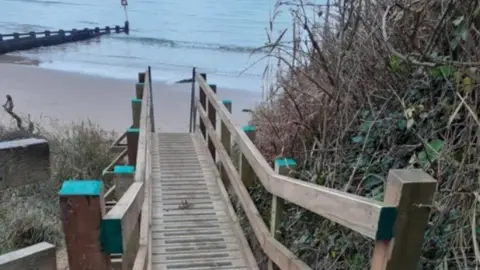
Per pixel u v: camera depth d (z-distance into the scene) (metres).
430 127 2.12
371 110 2.40
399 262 1.10
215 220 3.30
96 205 1.00
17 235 4.10
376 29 2.41
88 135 6.40
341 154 2.49
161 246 2.91
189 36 26.72
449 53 2.06
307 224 2.44
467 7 1.93
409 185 1.05
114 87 14.22
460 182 1.75
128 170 3.00
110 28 29.39
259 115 4.21
